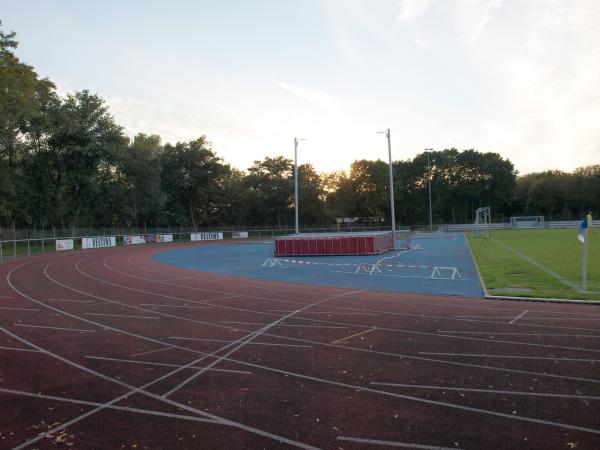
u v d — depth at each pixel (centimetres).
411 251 3994
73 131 5584
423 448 550
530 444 555
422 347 1007
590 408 661
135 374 866
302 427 615
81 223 6938
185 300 1716
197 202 8625
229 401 716
